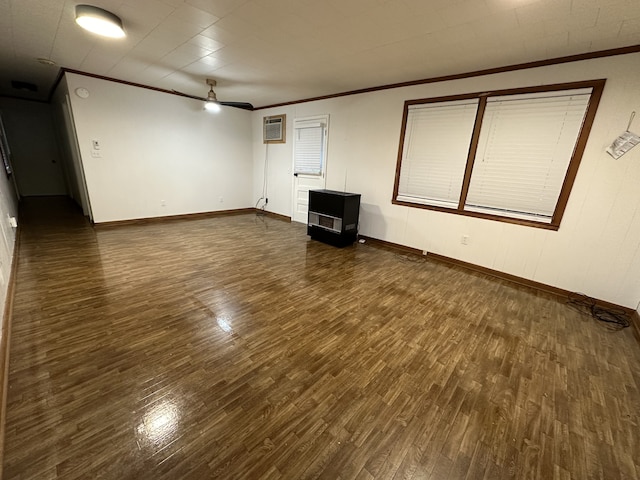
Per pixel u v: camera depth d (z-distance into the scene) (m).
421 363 1.87
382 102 4.17
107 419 1.35
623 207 2.61
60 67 3.95
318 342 2.03
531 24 2.16
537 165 3.02
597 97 2.60
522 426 1.44
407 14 2.13
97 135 4.48
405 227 4.23
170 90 5.03
